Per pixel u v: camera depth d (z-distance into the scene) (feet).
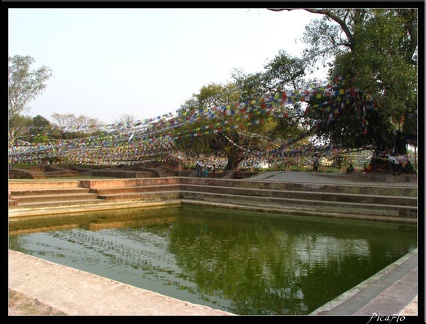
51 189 53.83
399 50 48.47
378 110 50.19
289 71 59.16
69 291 17.24
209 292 21.59
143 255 29.73
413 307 15.16
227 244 33.45
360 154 91.30
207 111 54.13
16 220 43.70
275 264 27.17
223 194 60.34
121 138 64.64
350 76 47.93
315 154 63.46
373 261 27.71
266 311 18.84
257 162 73.20
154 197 61.82
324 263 27.30
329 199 49.78
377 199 45.85
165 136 72.69
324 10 49.29
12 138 107.34
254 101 50.96
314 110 56.95
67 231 39.17
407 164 56.44
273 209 51.57
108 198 56.39
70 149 74.69
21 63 106.52
